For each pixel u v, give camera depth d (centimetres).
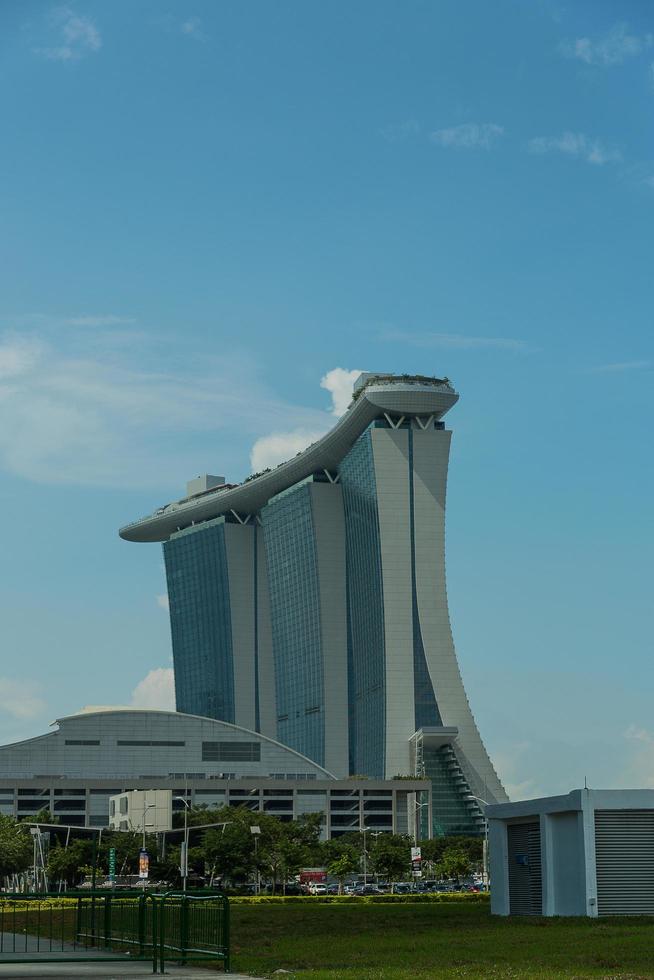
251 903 18700
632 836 9981
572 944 7062
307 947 7481
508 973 5275
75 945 6869
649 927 8512
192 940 5838
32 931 8344
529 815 10831
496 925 9581
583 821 9944
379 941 7950
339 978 5078
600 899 9881
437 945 7362
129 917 6438
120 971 5438
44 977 5112
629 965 5706
